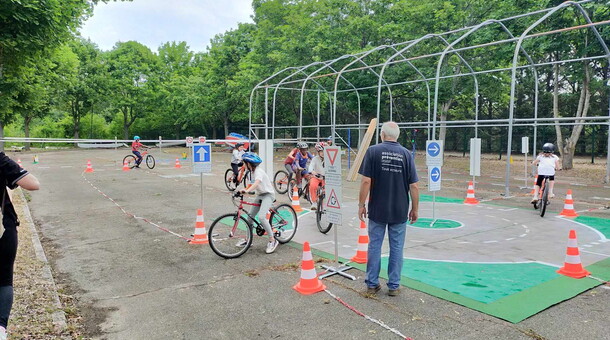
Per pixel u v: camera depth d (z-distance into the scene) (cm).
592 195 1264
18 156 3256
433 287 507
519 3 1795
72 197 1276
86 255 677
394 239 479
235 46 3784
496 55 1970
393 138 483
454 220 908
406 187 479
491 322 412
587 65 1834
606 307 446
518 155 3072
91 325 427
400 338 386
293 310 453
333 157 560
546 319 418
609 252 653
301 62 2523
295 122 3578
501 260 617
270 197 675
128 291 520
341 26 2489
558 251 663
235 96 3606
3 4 704
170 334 405
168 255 671
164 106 4991
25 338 384
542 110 3144
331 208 568
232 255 649
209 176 1866
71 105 4850
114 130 5634
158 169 2189
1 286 330
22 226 842
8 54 820
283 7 3141
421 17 2095
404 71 2139
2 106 1100
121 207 1108
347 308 455
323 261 623
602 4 1539
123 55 5066
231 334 402
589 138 2869
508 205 1105
